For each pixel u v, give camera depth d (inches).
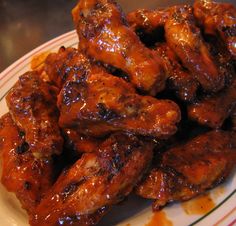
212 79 8.4
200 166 7.7
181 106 8.9
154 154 8.1
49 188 7.9
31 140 7.9
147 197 7.8
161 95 8.8
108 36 8.0
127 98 7.3
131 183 7.4
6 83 10.9
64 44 12.2
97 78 7.6
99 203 7.1
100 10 8.3
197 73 8.4
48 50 12.0
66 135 8.4
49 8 17.4
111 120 7.4
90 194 7.1
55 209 7.2
